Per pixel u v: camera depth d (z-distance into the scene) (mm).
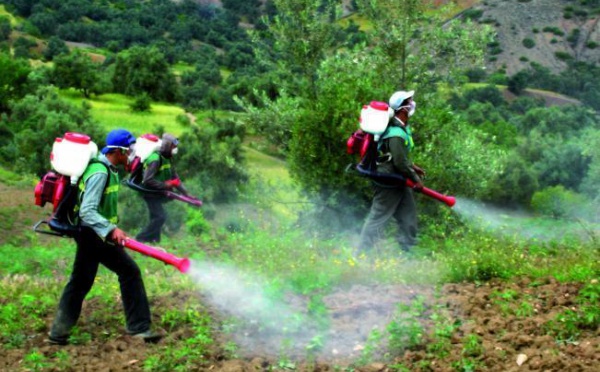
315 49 19719
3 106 103500
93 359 6043
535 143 84312
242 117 19266
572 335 5949
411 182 9320
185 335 6488
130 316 6504
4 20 191125
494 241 10664
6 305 7566
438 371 5496
